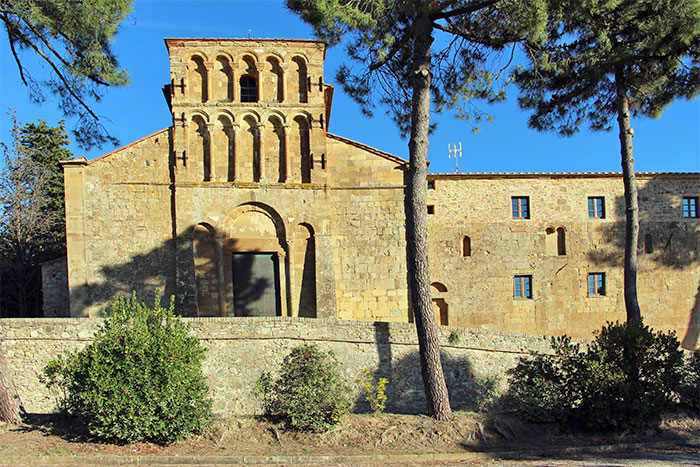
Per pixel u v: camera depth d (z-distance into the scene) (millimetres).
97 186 25562
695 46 19953
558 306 30219
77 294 24766
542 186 30734
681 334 31062
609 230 31000
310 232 26719
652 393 17188
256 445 15242
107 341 15180
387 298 26562
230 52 26875
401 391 19406
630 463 14391
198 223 25812
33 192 36312
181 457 14188
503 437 16375
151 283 25422
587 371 17141
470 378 19844
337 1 16266
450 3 17078
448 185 30156
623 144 21531
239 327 19078
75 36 17016
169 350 15195
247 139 26891
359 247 26719
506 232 30203
